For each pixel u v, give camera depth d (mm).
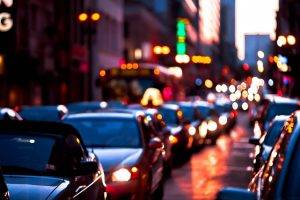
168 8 137000
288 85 69875
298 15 73375
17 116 18719
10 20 46344
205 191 19969
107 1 81625
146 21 102938
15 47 47938
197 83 148250
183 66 122750
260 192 7391
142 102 48625
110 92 49188
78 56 68188
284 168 6457
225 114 51125
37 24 55719
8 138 10203
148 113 21312
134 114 16922
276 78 81188
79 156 10391
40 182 9172
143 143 15836
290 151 6574
